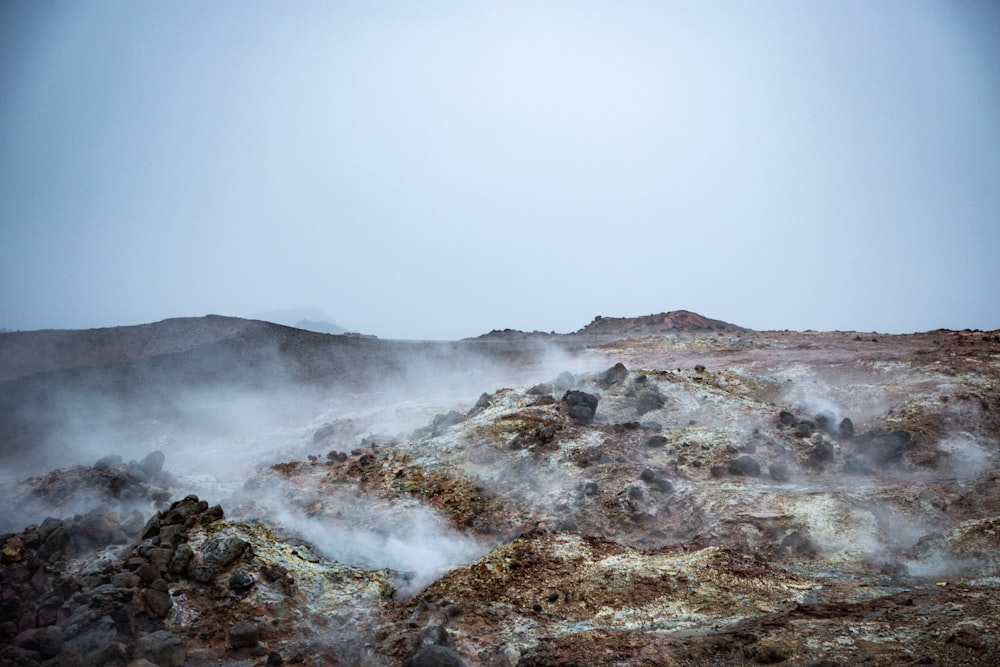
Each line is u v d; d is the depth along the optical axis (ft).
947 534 60.90
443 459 89.76
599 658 45.37
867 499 69.87
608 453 85.97
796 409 101.40
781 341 162.30
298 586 57.47
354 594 58.44
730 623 49.44
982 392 101.14
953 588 52.70
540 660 46.03
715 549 60.75
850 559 61.11
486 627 52.19
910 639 43.78
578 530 72.84
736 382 115.75
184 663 48.19
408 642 48.93
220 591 55.21
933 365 114.52
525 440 90.58
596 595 55.01
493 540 73.92
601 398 106.83
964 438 86.48
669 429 93.61
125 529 65.16
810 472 81.66
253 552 58.95
